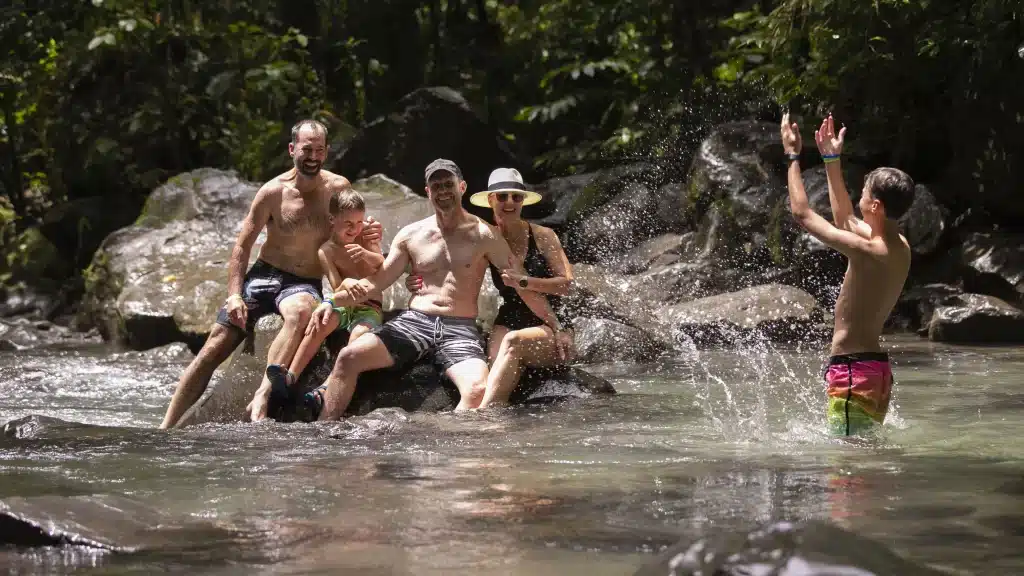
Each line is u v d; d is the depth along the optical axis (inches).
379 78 706.2
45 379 333.4
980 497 151.6
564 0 716.7
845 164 510.3
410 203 498.6
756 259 499.2
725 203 513.0
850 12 491.2
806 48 547.8
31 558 122.6
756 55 597.6
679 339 387.9
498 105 705.6
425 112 629.0
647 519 139.3
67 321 531.8
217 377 270.4
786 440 203.5
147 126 628.7
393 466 178.5
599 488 159.2
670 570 98.0
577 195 596.7
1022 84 457.7
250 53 664.4
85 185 636.1
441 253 264.1
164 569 117.7
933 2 482.6
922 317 448.1
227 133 646.5
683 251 524.1
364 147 633.0
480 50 721.0
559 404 252.4
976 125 479.5
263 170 638.5
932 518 138.8
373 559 120.6
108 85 641.6
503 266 264.7
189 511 145.2
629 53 677.3
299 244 269.6
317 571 116.2
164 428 225.3
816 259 476.1
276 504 149.3
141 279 462.0
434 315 261.6
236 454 191.3
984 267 442.0
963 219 489.4
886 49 493.0
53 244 601.3
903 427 217.3
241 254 268.5
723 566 95.9
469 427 221.1
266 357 259.3
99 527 132.9
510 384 252.8
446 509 145.6
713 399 262.2
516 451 193.3
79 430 215.6
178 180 534.9
